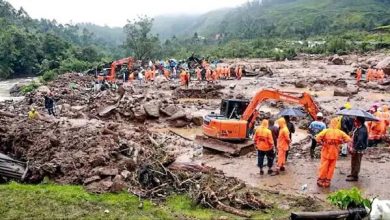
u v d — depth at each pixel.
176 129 27.06
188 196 14.16
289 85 47.97
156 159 16.39
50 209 12.68
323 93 42.25
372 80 50.19
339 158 19.14
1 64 91.56
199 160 19.33
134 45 93.75
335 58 74.94
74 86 47.88
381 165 17.89
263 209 13.32
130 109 29.02
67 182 15.18
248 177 16.70
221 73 54.69
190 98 39.81
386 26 132.88
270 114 29.05
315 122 18.94
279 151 17.06
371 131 20.77
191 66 62.16
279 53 92.81
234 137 20.11
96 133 18.75
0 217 12.05
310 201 13.79
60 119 24.98
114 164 15.85
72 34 188.50
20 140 19.31
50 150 17.55
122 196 13.93
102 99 34.44
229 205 13.59
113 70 53.44
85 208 12.85
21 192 14.02
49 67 93.25
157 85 47.25
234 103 22.16
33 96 41.34
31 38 101.62
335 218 11.83
